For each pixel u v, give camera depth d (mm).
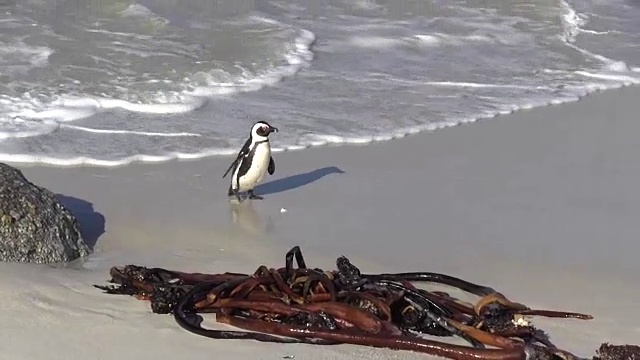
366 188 11227
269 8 19703
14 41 16359
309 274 7508
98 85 14547
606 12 21578
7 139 12352
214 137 12836
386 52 17578
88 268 8648
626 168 12133
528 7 21109
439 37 18734
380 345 6934
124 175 11422
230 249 9352
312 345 6965
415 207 10656
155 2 19109
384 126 13531
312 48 17344
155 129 13031
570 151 12750
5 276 8102
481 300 7379
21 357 6680
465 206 10703
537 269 9008
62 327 7195
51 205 8945
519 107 14758
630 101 15438
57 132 12727
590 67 17422
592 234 9961
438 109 14445
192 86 14805
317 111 14078
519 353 6684
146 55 16125
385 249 9445
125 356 6762
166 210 10383
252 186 10734
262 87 15039
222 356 6785
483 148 12781
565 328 7574
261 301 7391
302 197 10914
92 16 17969
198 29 17844
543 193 11148
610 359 6668
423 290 7824
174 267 8789
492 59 17609
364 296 7324
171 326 7250
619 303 8234
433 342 6855
